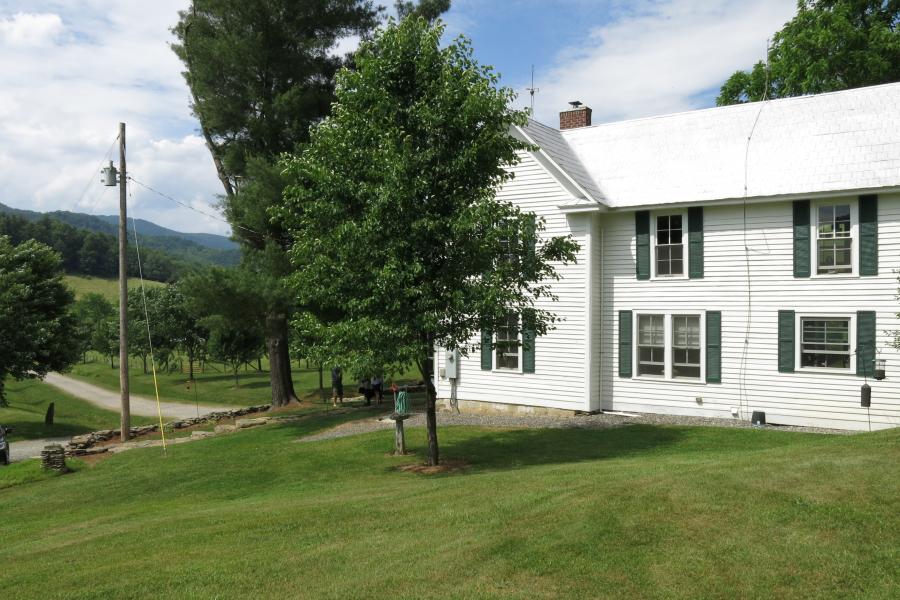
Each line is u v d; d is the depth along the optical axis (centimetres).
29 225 11975
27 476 1783
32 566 884
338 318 2403
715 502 831
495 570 711
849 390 1744
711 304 1944
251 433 2239
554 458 1504
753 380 1883
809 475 898
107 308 7862
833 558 679
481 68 1397
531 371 2162
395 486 1253
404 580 706
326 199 1395
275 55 2606
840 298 1759
